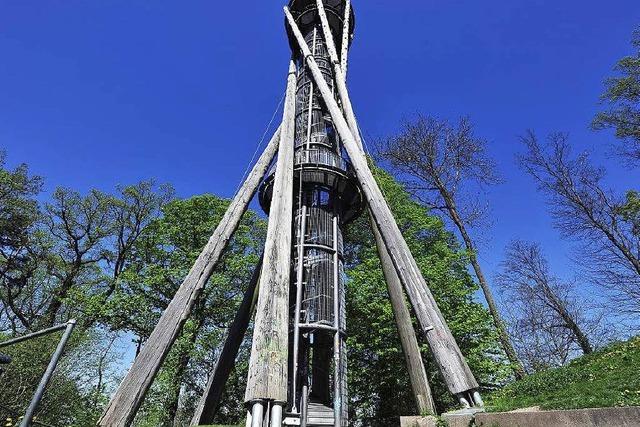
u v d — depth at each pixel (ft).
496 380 42.63
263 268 21.58
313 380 27.02
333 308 26.63
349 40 43.80
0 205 67.87
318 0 40.68
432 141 65.72
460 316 43.52
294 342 24.72
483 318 44.34
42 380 8.45
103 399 44.86
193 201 63.05
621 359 23.48
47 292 64.90
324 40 41.16
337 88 35.91
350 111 32.19
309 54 35.81
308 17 42.88
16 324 62.69
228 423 54.54
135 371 19.07
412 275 20.77
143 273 57.36
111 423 17.65
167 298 56.75
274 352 18.12
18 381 34.22
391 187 56.80
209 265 23.30
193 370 55.36
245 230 62.80
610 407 13.61
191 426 25.93
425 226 53.06
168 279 56.65
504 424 14.90
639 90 59.16
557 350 63.72
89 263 72.64
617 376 19.60
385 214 23.50
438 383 44.27
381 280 46.01
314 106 36.37
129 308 53.21
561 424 13.76
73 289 59.11
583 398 16.48
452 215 60.59
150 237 62.28
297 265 27.53
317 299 26.48
